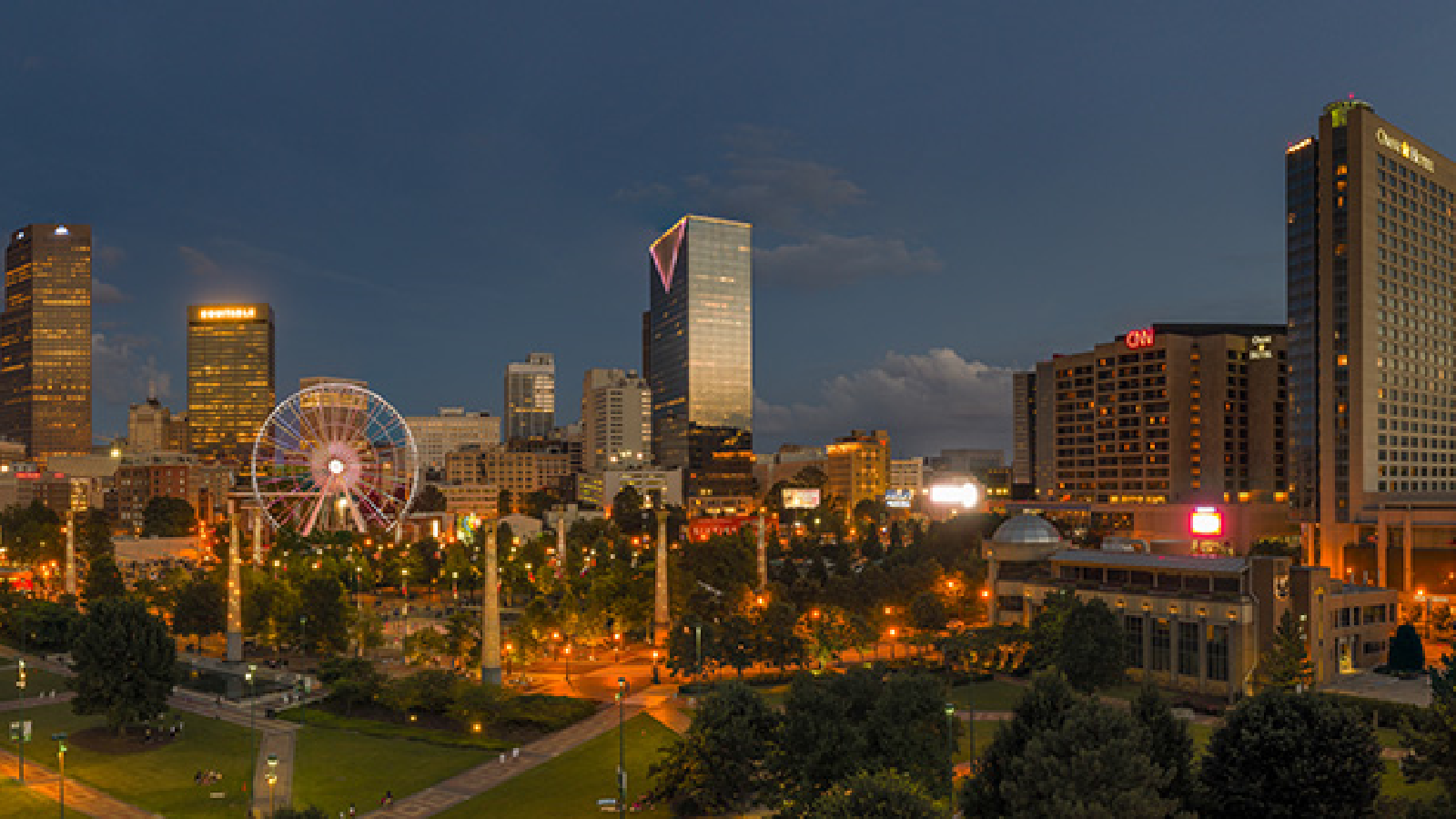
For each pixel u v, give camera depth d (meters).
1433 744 73.31
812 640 138.75
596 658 159.50
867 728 79.31
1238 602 124.38
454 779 99.56
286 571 185.50
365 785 97.56
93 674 111.50
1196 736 104.69
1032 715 70.31
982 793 67.56
